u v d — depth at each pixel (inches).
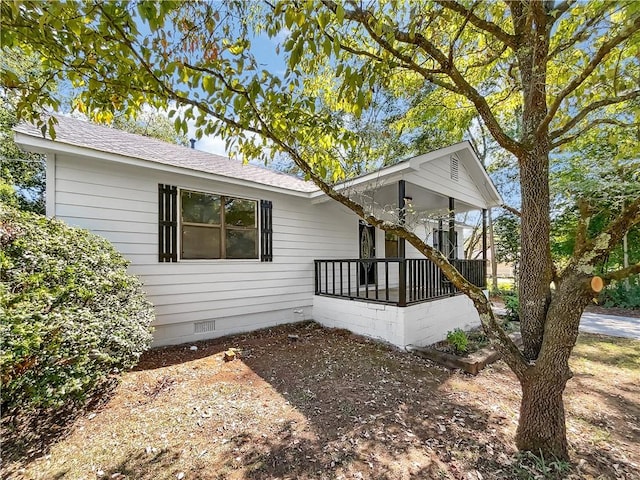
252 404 121.1
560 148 167.3
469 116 176.9
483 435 102.8
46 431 100.3
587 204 88.7
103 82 73.7
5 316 84.7
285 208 264.8
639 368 172.2
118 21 59.5
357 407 119.5
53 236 129.2
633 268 75.1
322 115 99.1
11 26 59.3
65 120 208.8
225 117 82.1
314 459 89.4
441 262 96.7
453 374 157.2
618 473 86.0
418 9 91.5
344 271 312.5
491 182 319.6
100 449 93.0
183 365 163.2
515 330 248.5
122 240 181.3
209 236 218.5
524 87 102.0
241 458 89.7
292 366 162.4
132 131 414.0
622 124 98.0
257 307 243.0
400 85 156.9
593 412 121.8
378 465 87.4
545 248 96.7
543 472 84.9
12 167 345.1
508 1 88.2
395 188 252.1
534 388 90.7
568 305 83.9
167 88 73.0
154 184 193.2
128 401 122.1
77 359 95.1
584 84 116.5
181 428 104.3
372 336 216.2
